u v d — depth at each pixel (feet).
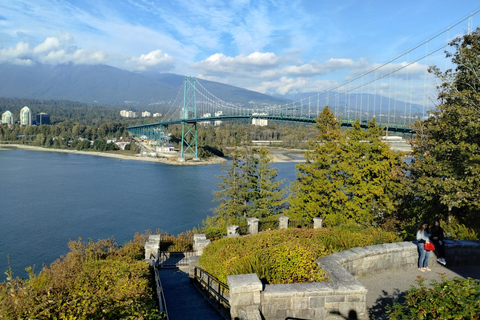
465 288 15.26
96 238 132.77
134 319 17.98
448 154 51.60
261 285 21.29
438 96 54.95
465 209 52.24
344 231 35.32
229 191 99.19
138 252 46.21
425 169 52.95
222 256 30.19
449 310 14.76
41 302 19.22
